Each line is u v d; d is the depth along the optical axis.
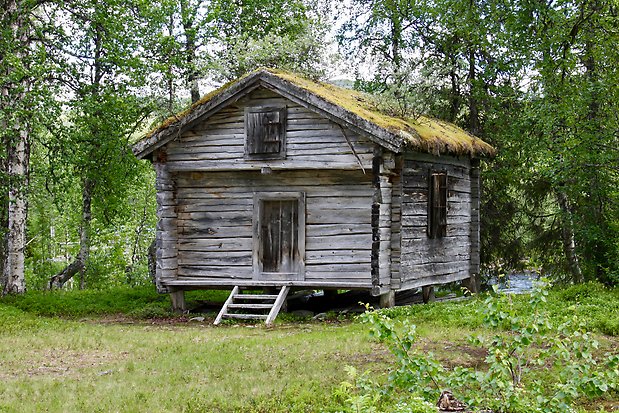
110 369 10.51
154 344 12.72
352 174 16.56
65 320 16.95
